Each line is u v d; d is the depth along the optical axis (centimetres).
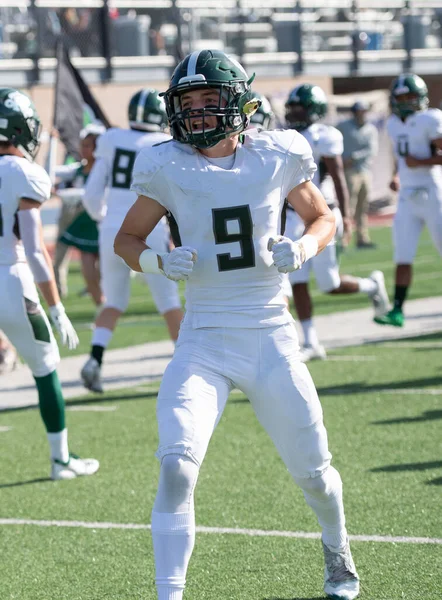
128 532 1002
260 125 1609
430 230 1883
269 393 738
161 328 2314
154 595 839
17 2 3956
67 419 1503
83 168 2411
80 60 4109
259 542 945
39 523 1042
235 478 1157
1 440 1408
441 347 1891
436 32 5119
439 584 821
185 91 725
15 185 1090
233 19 4531
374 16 4969
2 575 901
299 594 816
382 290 1939
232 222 729
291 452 753
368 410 1438
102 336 1631
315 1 4738
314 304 2567
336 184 1780
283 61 4644
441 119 1823
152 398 1622
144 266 733
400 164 1897
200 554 920
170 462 693
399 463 1172
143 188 741
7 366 1928
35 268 1105
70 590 859
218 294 737
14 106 1095
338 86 5203
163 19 4334
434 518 982
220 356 735
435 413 1402
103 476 1202
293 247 707
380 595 805
